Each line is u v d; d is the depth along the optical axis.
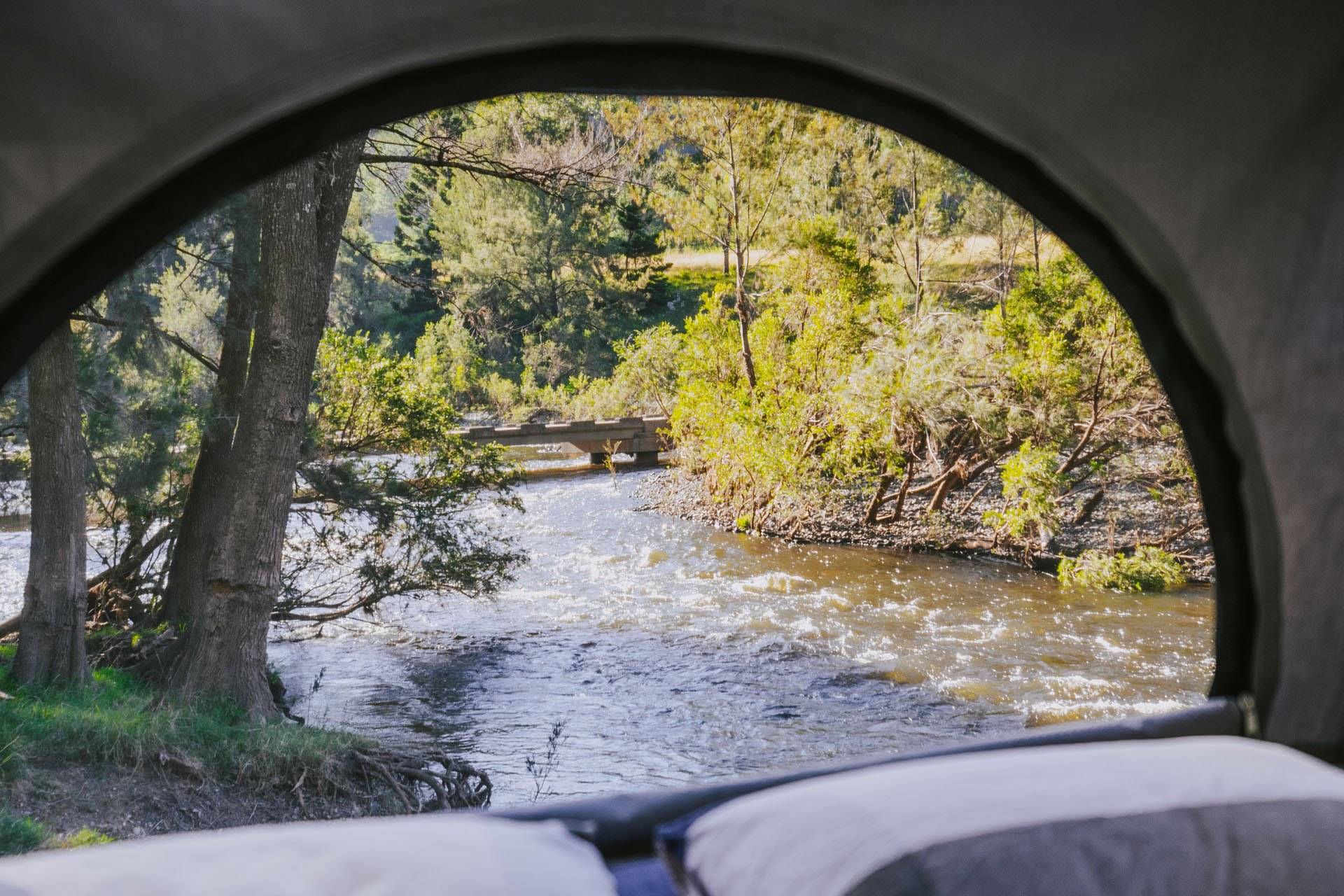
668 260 26.30
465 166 9.69
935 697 8.97
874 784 1.32
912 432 13.85
